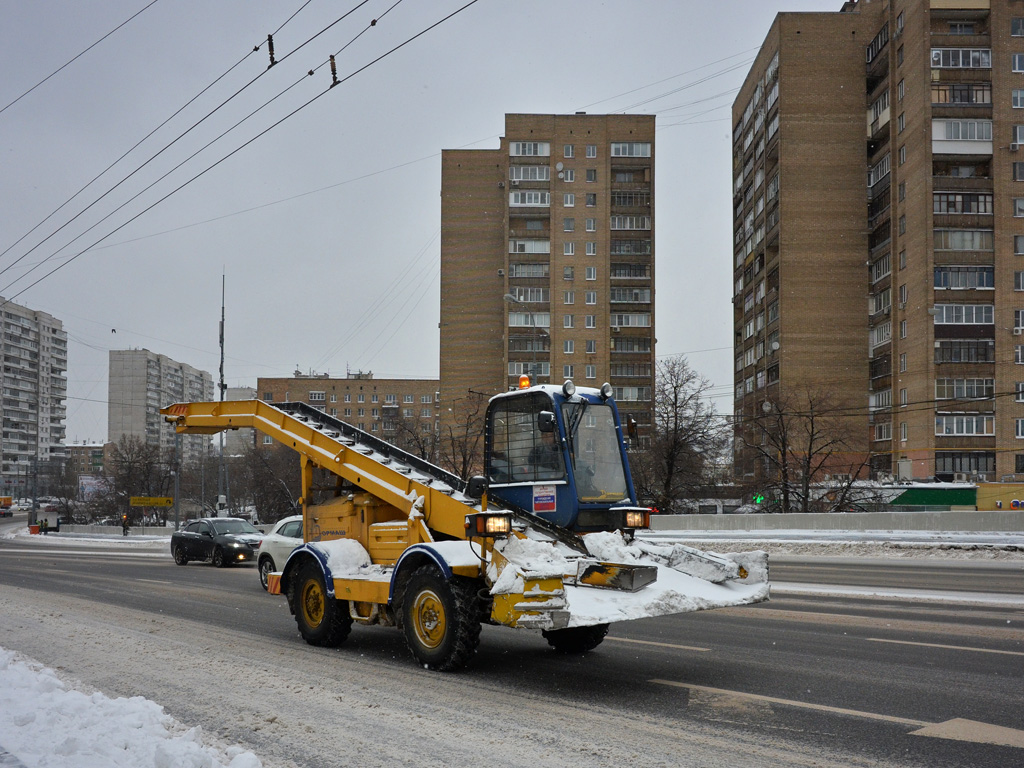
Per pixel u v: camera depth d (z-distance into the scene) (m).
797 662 8.82
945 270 54.72
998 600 13.95
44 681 7.38
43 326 139.75
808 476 46.16
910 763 5.41
